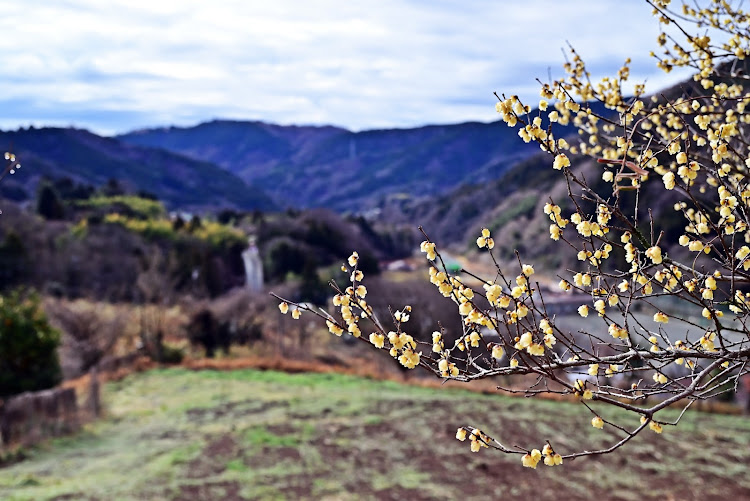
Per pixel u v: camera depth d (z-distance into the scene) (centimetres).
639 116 380
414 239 7269
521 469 1052
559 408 1505
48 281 4162
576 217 240
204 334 2950
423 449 1166
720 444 1209
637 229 236
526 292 236
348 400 1630
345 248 6012
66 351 2319
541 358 244
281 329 3209
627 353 243
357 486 984
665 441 1219
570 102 268
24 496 927
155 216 8050
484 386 1877
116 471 1071
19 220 4909
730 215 251
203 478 1021
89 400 1544
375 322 249
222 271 5381
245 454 1141
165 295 3566
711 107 363
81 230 5344
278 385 1933
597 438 1227
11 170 373
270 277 5366
